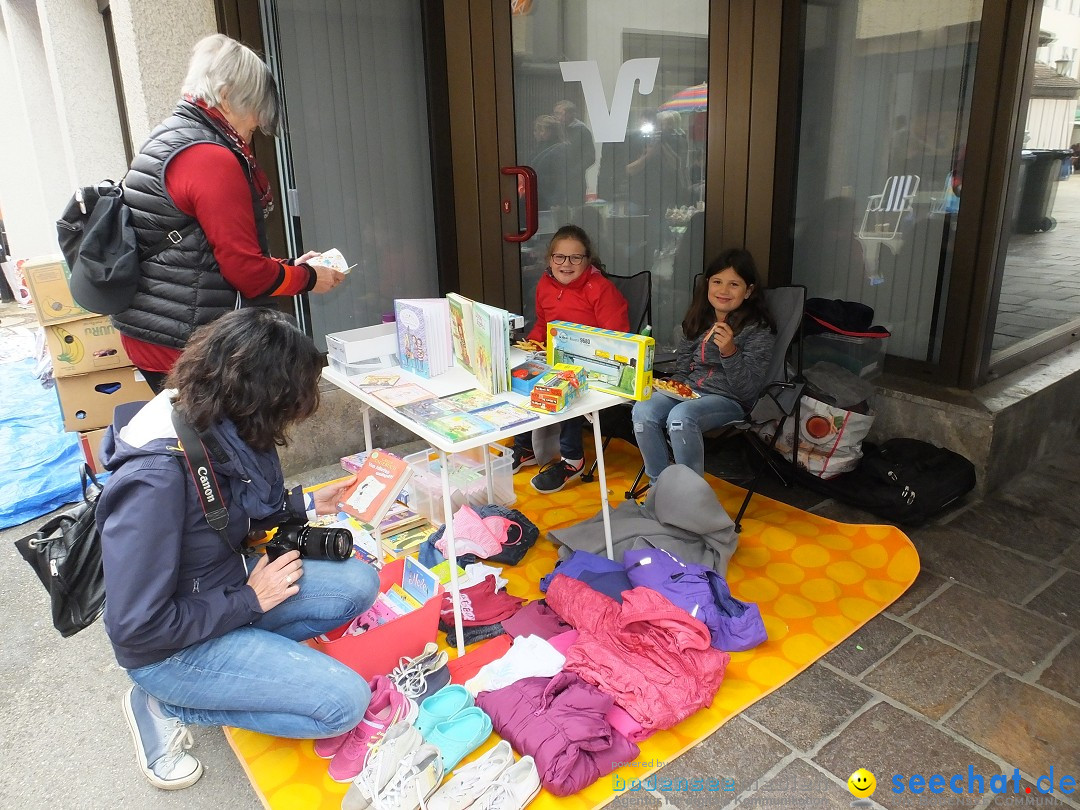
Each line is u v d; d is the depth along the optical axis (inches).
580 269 125.6
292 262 96.7
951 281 122.1
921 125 122.5
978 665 83.5
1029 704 77.5
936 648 86.4
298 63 129.7
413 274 151.3
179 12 114.1
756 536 110.3
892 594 95.9
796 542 108.2
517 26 140.7
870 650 86.3
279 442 64.8
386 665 78.6
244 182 86.4
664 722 73.4
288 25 127.0
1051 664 83.4
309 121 133.0
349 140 137.8
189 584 63.2
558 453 137.6
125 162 223.3
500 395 92.2
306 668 66.3
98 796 70.2
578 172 149.2
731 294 114.8
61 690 84.7
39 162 270.7
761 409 120.6
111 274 83.2
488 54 140.6
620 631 82.1
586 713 72.4
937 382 127.9
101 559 66.9
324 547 73.1
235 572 66.9
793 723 75.7
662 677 76.9
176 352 91.6
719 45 132.3
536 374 93.7
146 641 59.4
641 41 138.8
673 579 88.2
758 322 116.6
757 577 100.3
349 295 144.5
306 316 139.7
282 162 129.8
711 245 143.6
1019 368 135.9
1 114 297.9
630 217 150.0
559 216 152.2
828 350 136.9
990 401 119.8
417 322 98.8
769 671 82.9
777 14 126.3
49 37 206.5
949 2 115.4
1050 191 147.1
